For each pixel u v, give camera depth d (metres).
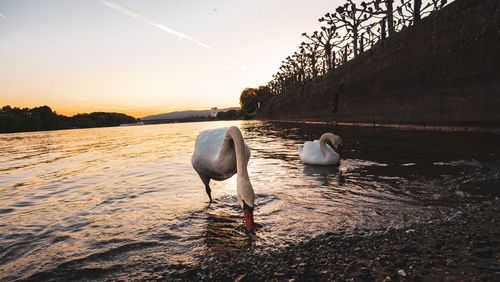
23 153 18.16
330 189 5.28
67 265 2.91
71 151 17.78
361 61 24.05
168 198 5.32
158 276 2.59
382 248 2.81
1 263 3.06
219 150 4.01
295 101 51.78
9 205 5.58
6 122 121.69
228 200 4.90
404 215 3.65
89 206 5.12
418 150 8.99
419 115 16.38
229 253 2.92
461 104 13.10
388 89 19.84
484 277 2.19
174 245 3.21
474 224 3.18
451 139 10.91
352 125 26.25
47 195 6.28
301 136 18.61
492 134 11.29
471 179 5.08
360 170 6.84
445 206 3.85
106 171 9.10
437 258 2.54
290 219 3.78
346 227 3.40
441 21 14.18
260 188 5.56
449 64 13.77
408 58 17.28
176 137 27.12
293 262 2.66
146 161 10.88
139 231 3.71
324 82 34.41
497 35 11.04
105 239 3.52
